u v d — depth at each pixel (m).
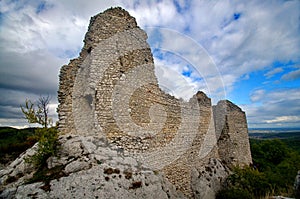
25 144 16.86
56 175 7.73
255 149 27.89
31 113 9.17
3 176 8.62
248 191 14.13
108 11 11.16
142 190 8.12
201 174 14.47
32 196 6.70
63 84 11.36
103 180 7.55
